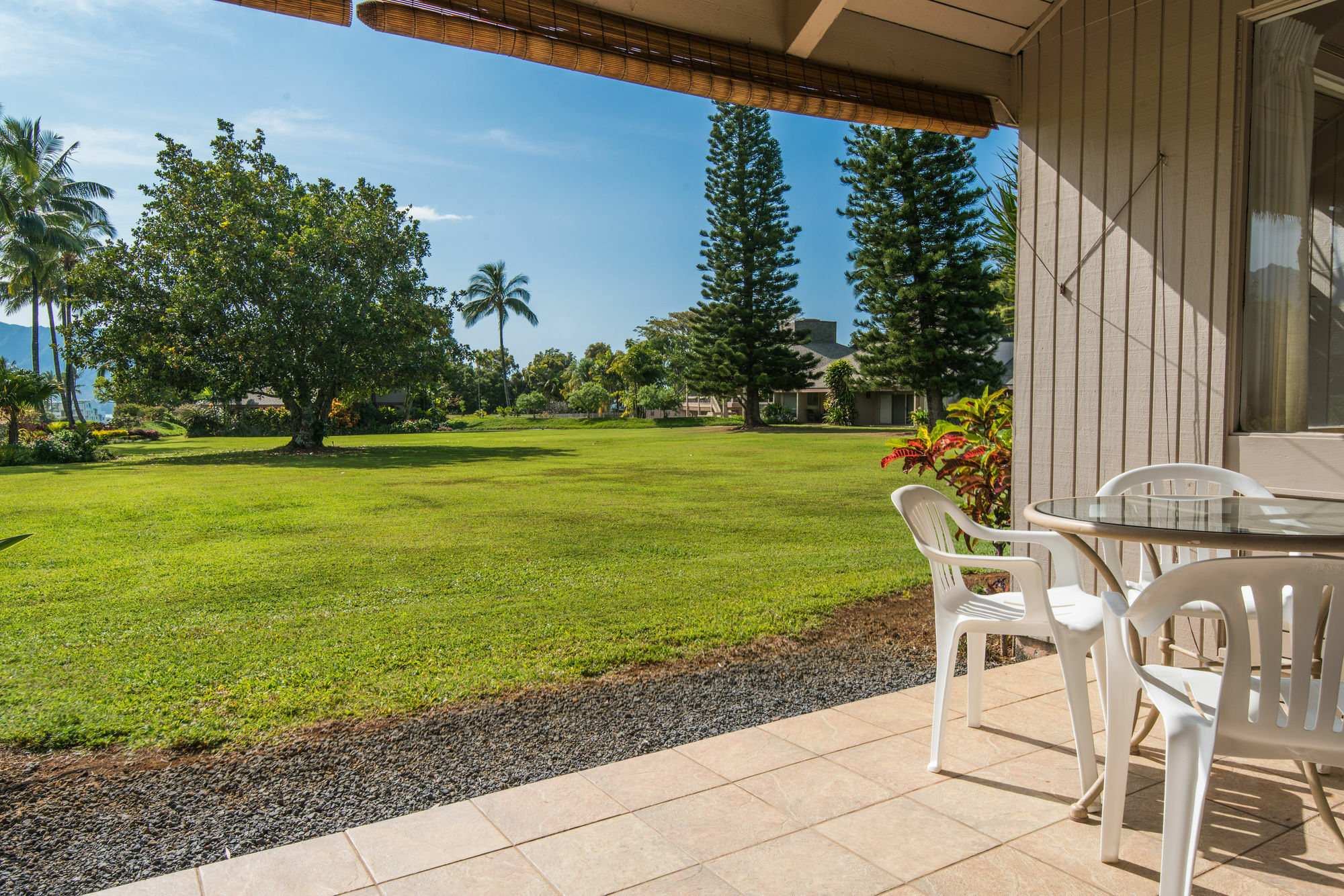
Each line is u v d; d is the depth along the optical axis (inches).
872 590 172.2
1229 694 48.9
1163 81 110.9
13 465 631.8
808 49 114.3
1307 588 46.4
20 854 69.4
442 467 551.5
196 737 96.0
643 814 71.9
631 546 237.6
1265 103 103.4
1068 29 122.9
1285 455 99.3
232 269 773.3
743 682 115.2
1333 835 58.8
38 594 177.5
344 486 419.5
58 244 1066.7
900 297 934.4
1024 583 74.1
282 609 163.9
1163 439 112.7
